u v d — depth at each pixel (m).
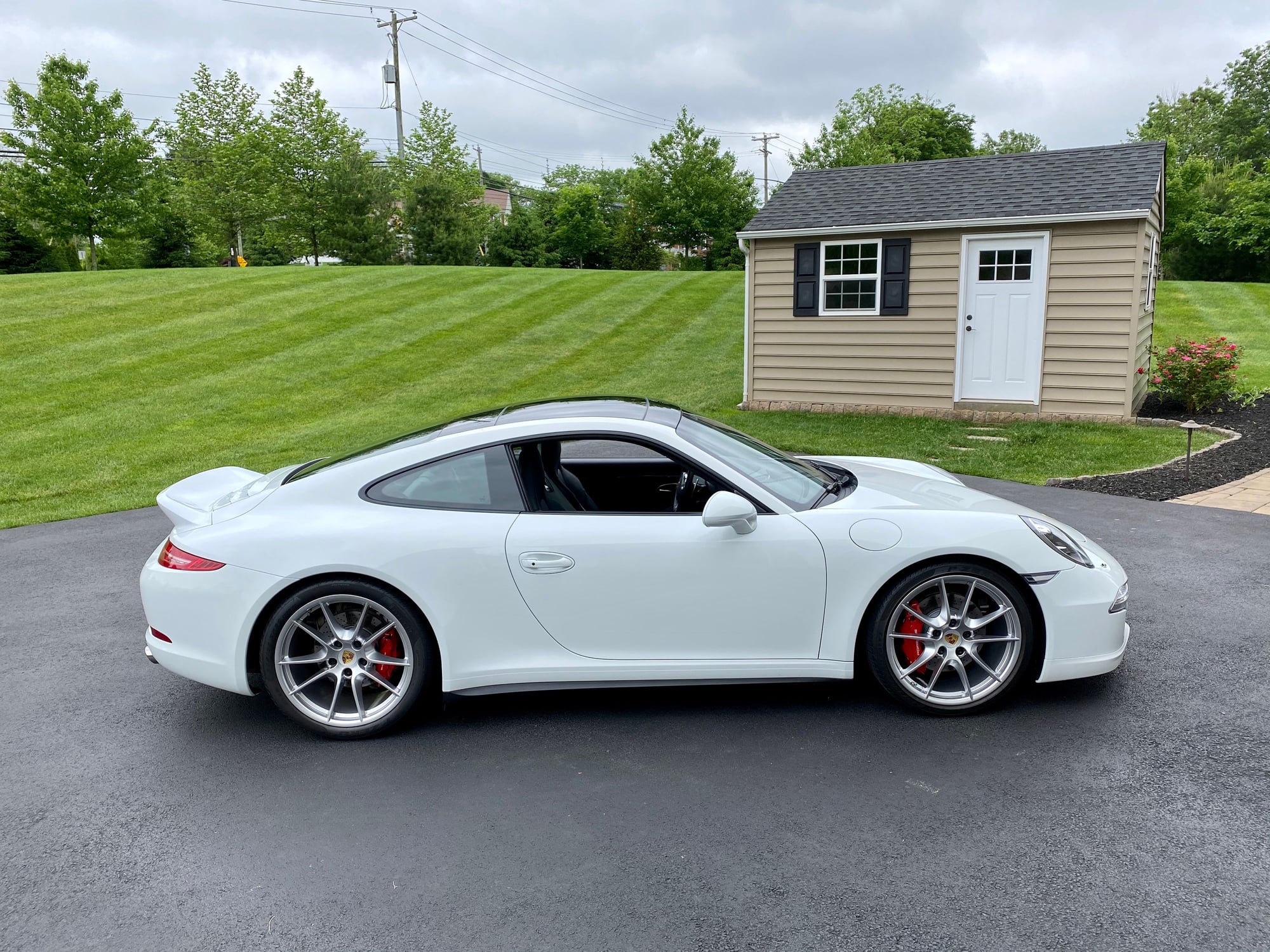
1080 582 3.21
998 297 10.84
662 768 2.96
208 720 3.47
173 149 36.91
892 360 11.59
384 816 2.72
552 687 3.27
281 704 3.24
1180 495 6.81
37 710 3.59
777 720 3.30
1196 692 3.39
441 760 3.08
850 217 11.56
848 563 3.18
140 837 2.64
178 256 39.34
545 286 22.73
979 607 3.33
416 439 3.55
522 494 3.29
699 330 17.89
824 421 11.02
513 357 15.52
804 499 3.40
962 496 3.64
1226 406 11.12
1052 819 2.56
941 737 3.10
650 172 48.34
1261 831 2.47
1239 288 21.70
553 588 3.19
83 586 5.33
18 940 2.18
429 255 40.00
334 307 19.11
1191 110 55.25
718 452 3.48
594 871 2.40
